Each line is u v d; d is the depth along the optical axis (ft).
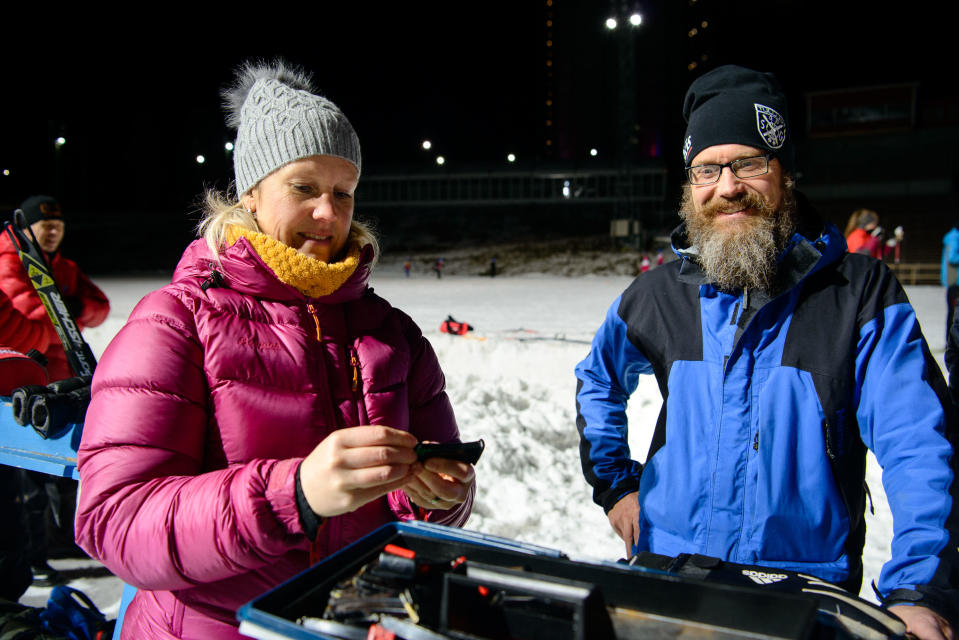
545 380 27.09
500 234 166.30
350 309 5.00
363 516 4.72
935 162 151.94
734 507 5.52
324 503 3.38
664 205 168.45
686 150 6.20
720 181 5.69
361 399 4.76
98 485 3.84
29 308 10.95
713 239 5.71
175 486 3.72
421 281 98.84
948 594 4.21
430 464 3.64
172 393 4.09
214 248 4.54
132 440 3.93
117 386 4.05
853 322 5.41
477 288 80.23
